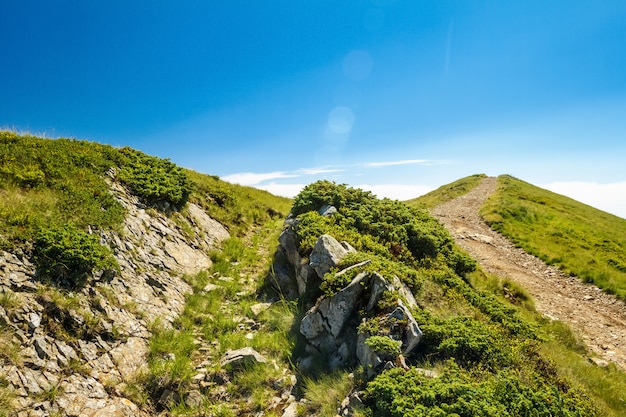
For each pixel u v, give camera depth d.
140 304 11.12
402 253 15.30
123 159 19.58
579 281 21.91
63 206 12.45
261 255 18.34
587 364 11.96
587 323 16.67
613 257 25.73
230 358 9.70
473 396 6.93
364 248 14.22
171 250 15.41
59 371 7.65
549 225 34.75
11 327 7.70
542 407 7.50
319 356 9.87
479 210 41.84
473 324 10.13
